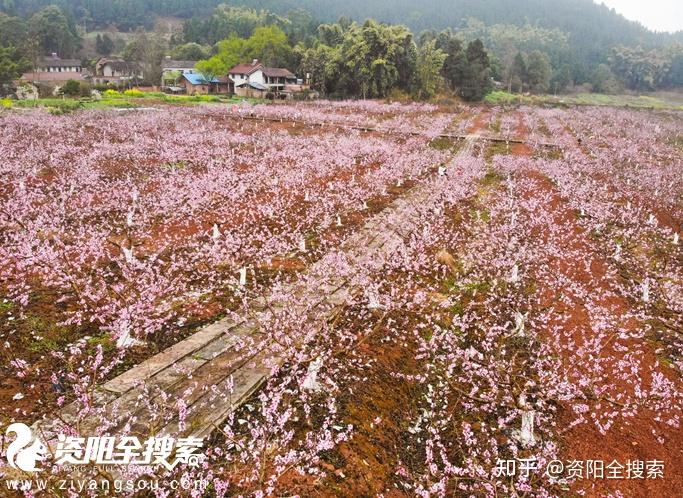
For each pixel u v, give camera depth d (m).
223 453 10.04
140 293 15.79
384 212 26.98
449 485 10.72
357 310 16.14
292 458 9.95
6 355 12.23
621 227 26.92
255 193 28.39
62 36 124.75
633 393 13.45
